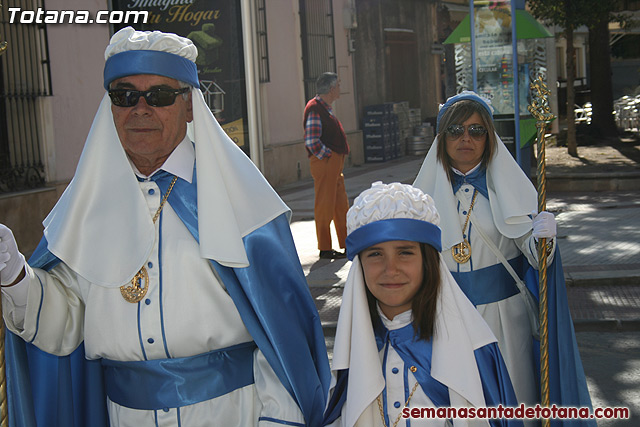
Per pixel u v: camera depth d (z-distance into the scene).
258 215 2.71
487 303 3.59
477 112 3.66
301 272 2.80
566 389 3.61
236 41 7.24
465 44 9.94
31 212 9.98
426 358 2.52
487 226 3.64
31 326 2.62
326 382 2.81
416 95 22.27
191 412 2.59
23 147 10.06
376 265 2.51
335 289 7.59
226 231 2.59
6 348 2.75
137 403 2.61
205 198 2.60
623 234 9.27
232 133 7.28
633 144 18.39
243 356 2.70
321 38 17.70
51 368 2.86
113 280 2.59
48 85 10.33
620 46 32.28
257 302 2.62
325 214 8.71
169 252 2.60
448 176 3.72
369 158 19.14
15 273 2.51
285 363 2.63
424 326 2.52
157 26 7.41
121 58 2.56
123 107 2.58
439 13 22.86
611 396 4.98
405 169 17.45
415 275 2.50
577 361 3.67
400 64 21.52
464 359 2.47
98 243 2.63
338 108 18.14
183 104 2.68
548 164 15.66
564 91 27.02
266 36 14.78
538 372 3.74
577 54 32.56
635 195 12.31
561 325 3.63
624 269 7.58
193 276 2.60
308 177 16.94
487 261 3.62
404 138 20.20
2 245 2.45
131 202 2.64
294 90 16.72
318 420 2.74
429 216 2.52
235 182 2.70
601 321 6.30
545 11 16.23
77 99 10.88
